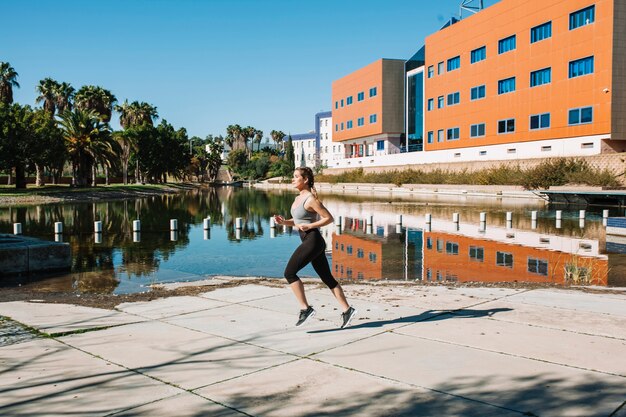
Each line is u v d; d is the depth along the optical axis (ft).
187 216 99.91
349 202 131.03
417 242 56.18
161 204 142.92
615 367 15.17
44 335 19.36
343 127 301.63
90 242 60.08
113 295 27.73
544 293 26.68
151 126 303.68
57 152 189.78
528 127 161.07
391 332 19.29
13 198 152.76
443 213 93.45
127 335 19.31
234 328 20.26
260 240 61.36
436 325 20.16
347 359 16.28
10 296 29.66
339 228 70.79
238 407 12.73
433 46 209.67
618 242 54.39
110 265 43.39
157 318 22.00
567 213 93.25
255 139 572.10
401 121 257.14
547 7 151.33
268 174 433.89
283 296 26.63
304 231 19.35
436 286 30.04
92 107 250.98
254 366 15.75
